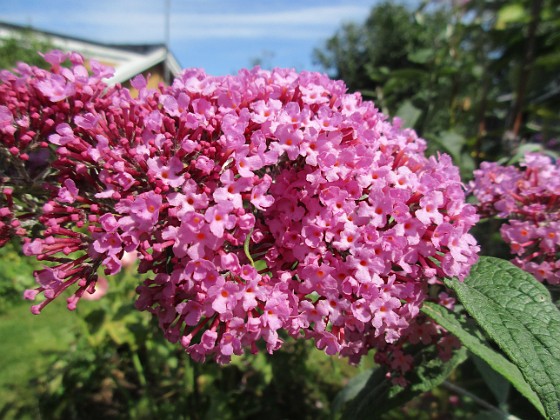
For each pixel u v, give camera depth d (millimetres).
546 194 143
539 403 96
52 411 280
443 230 112
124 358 313
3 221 101
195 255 100
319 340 114
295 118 119
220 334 108
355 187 115
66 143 104
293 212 114
